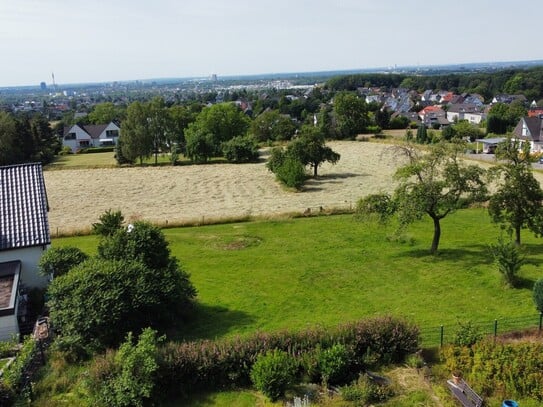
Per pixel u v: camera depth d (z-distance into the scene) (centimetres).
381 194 2953
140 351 1476
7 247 2344
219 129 9081
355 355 1606
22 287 2381
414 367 1598
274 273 2694
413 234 3325
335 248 3091
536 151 7388
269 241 3303
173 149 8156
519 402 1402
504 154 2833
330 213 3988
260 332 1758
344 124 9712
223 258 2981
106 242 2145
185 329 2036
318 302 2289
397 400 1432
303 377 1551
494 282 2402
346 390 1445
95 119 14312
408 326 1703
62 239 3559
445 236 3256
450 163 2752
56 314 1797
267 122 9906
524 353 1499
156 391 1486
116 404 1419
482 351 1552
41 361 1709
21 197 2564
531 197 2728
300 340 1642
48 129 10175
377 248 3059
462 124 9512
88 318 1723
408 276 2562
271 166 5881
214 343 1623
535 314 2028
